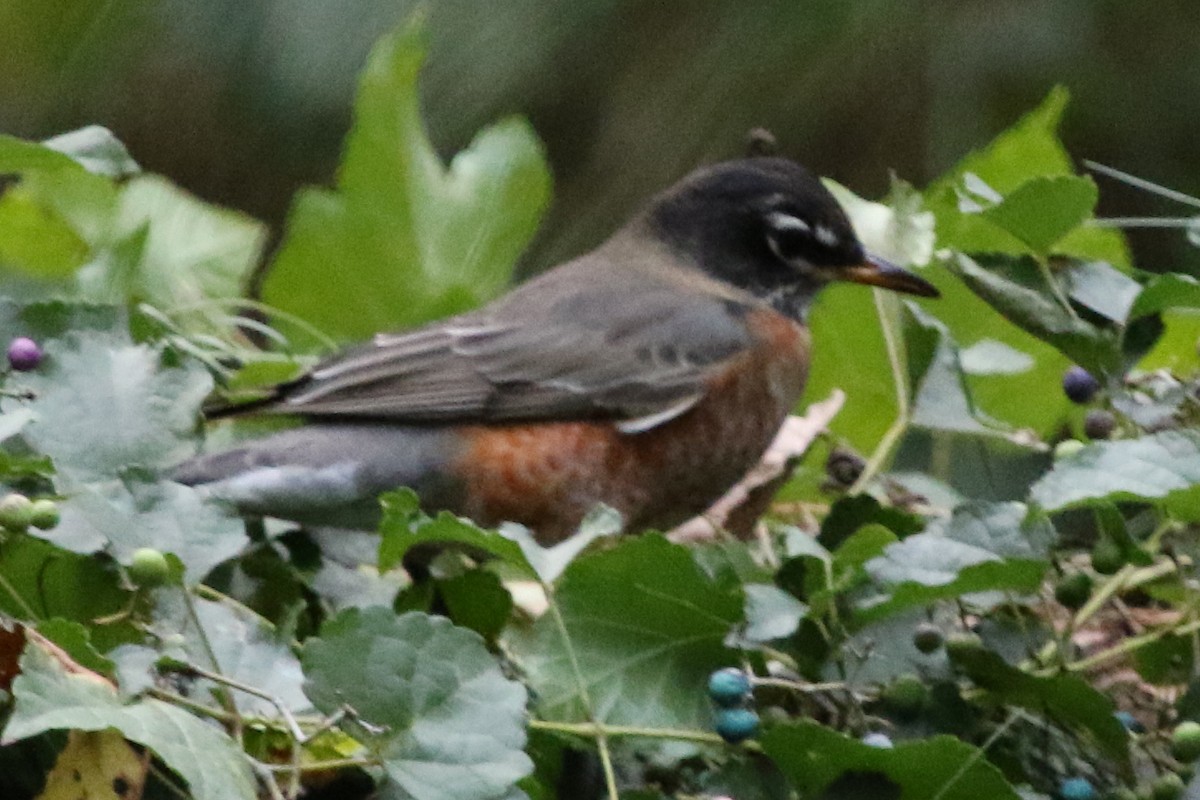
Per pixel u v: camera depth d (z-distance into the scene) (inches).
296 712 174.1
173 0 405.7
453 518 184.7
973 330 279.7
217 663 173.2
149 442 198.2
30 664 153.6
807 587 199.0
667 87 413.7
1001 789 176.7
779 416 311.4
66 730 172.6
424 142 280.7
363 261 281.3
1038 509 184.7
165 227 267.9
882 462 255.0
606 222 409.4
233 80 403.9
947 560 187.3
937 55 408.2
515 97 410.3
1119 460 185.9
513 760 163.2
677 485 300.2
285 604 217.2
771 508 269.7
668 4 419.5
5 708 161.3
